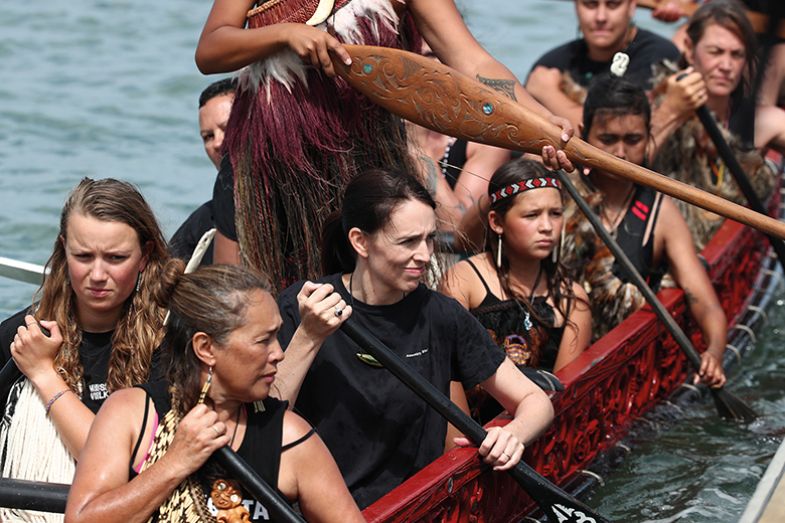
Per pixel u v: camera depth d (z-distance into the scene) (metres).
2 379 12.58
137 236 12.27
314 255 14.16
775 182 22.30
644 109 16.83
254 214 14.20
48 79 30.95
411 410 12.47
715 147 19.20
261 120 13.94
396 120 14.54
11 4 36.12
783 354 19.77
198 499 9.95
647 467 15.70
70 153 26.80
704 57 20.42
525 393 12.93
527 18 36.88
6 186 24.86
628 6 22.89
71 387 12.48
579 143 13.36
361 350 12.39
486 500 13.08
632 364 16.12
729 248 19.27
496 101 13.50
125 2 36.56
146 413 10.14
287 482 10.15
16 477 12.37
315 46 13.29
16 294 20.00
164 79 31.27
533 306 14.88
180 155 27.05
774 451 16.30
